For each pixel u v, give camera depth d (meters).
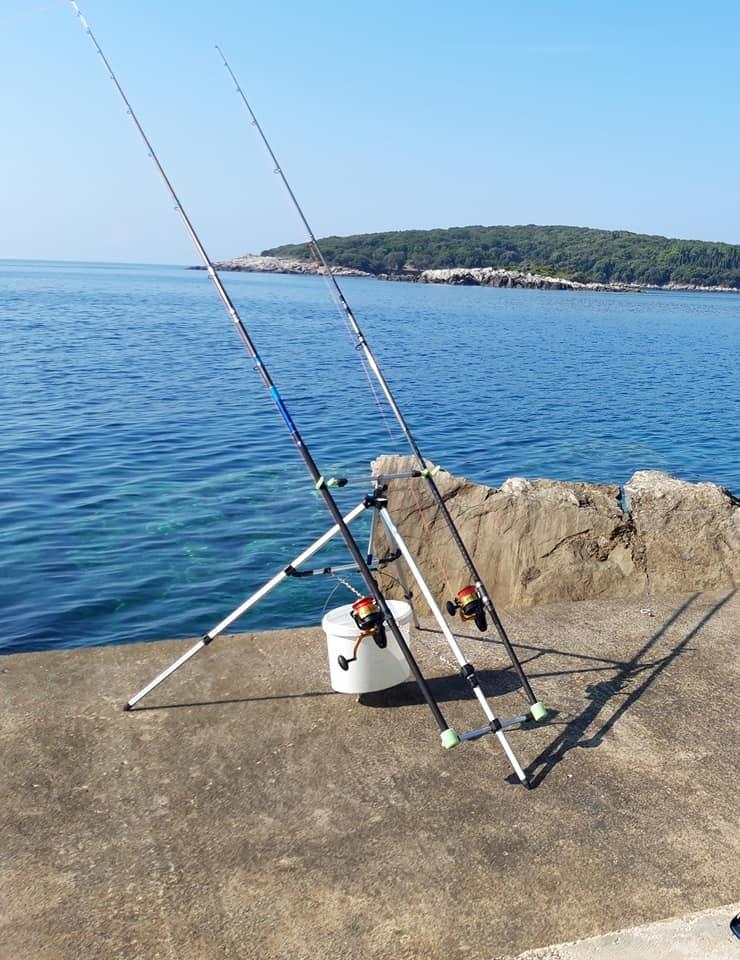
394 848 3.21
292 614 10.05
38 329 48.22
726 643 5.01
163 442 19.41
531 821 3.37
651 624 5.29
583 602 5.68
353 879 3.05
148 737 4.02
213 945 2.77
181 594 10.56
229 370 33.91
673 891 2.98
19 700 4.37
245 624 9.78
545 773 3.70
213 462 17.62
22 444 18.58
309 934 2.80
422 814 3.42
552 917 2.86
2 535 12.57
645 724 4.11
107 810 3.48
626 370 41.47
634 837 3.27
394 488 5.83
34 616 9.87
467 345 51.09
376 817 3.40
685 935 2.77
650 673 4.64
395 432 22.56
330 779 3.67
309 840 3.27
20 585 10.73
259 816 3.42
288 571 4.05
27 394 25.56
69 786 3.64
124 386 28.19
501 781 3.65
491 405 28.20
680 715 4.20
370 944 2.76
